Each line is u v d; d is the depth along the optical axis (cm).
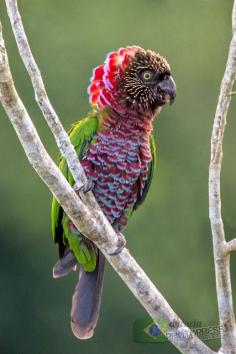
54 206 956
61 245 979
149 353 1583
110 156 950
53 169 759
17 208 1667
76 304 958
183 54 1678
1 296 1662
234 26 798
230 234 1641
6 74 702
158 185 1670
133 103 956
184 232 1688
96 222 804
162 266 1672
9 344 1642
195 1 1680
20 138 741
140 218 1678
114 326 1617
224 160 1656
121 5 1683
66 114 1631
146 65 967
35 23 1667
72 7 1678
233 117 1648
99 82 963
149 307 824
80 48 1661
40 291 1666
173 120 1672
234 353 824
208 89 1673
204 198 1680
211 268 1670
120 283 1620
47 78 1644
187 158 1678
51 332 1662
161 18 1686
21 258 1670
